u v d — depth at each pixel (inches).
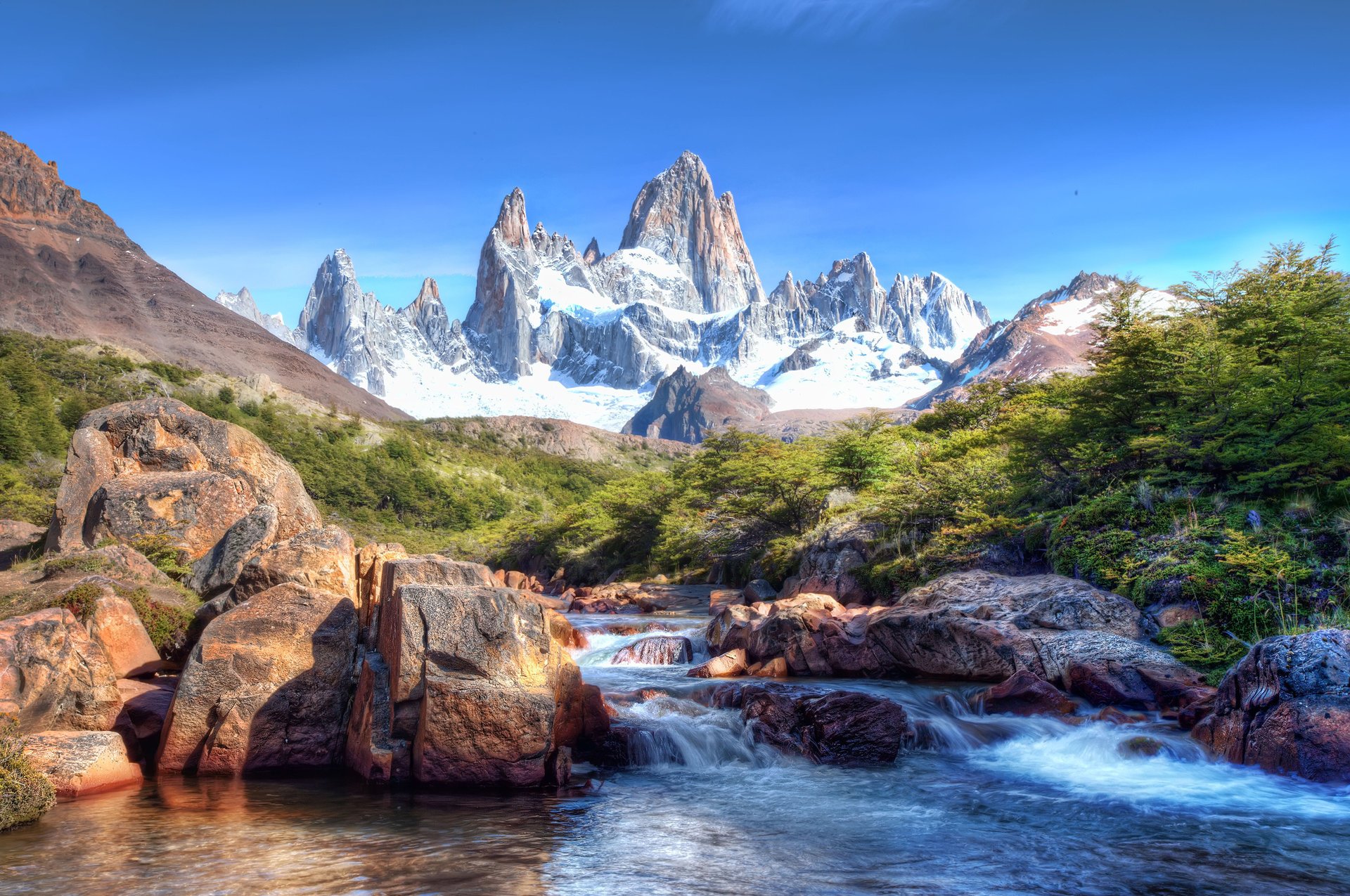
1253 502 863.1
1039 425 1079.0
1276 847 401.1
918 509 1244.5
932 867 373.7
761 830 426.6
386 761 493.4
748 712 626.2
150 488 978.1
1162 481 941.8
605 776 535.5
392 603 546.6
